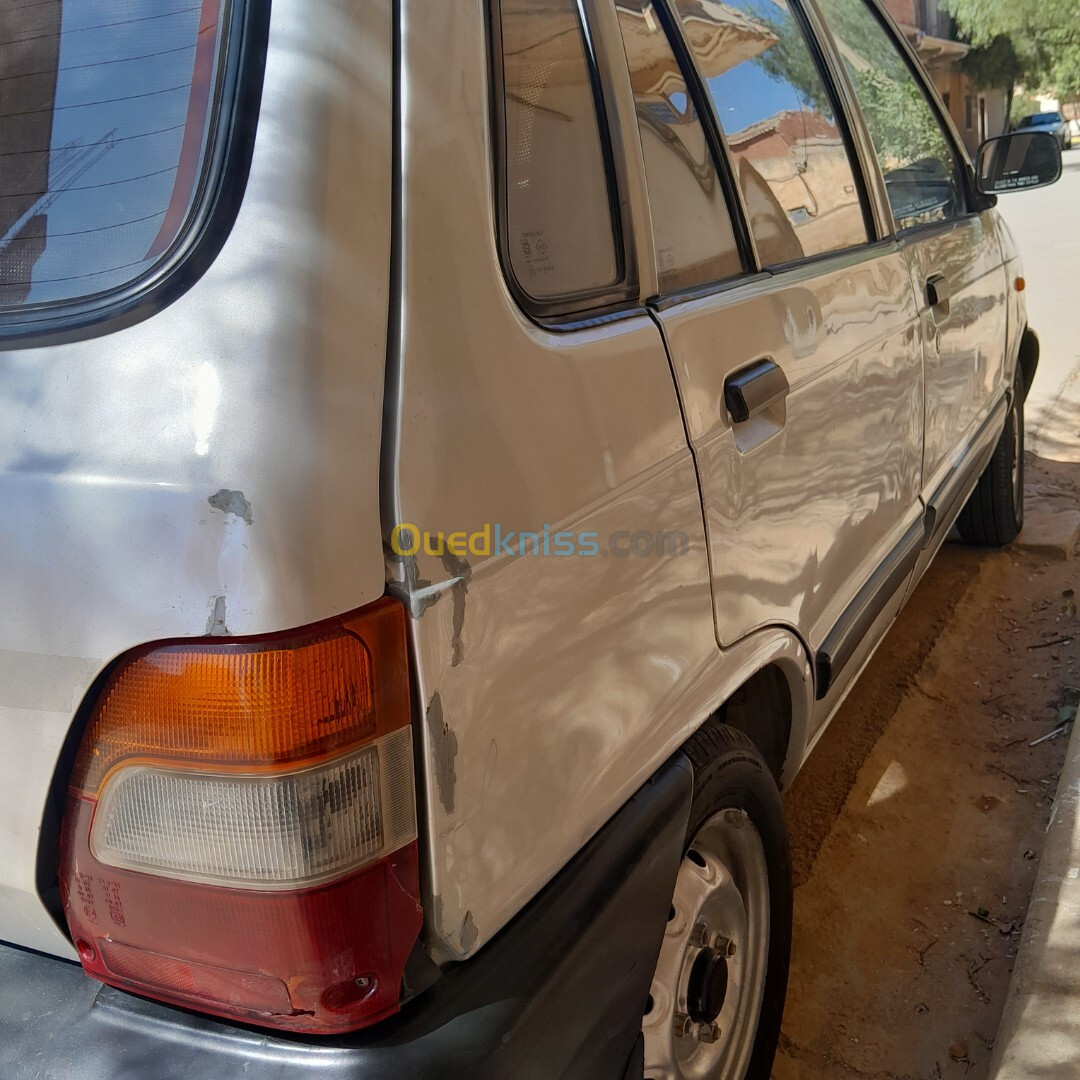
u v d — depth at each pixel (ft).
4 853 3.69
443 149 3.80
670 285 5.42
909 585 9.71
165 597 3.26
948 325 9.91
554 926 4.10
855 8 9.54
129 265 3.60
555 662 4.15
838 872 9.02
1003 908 8.48
